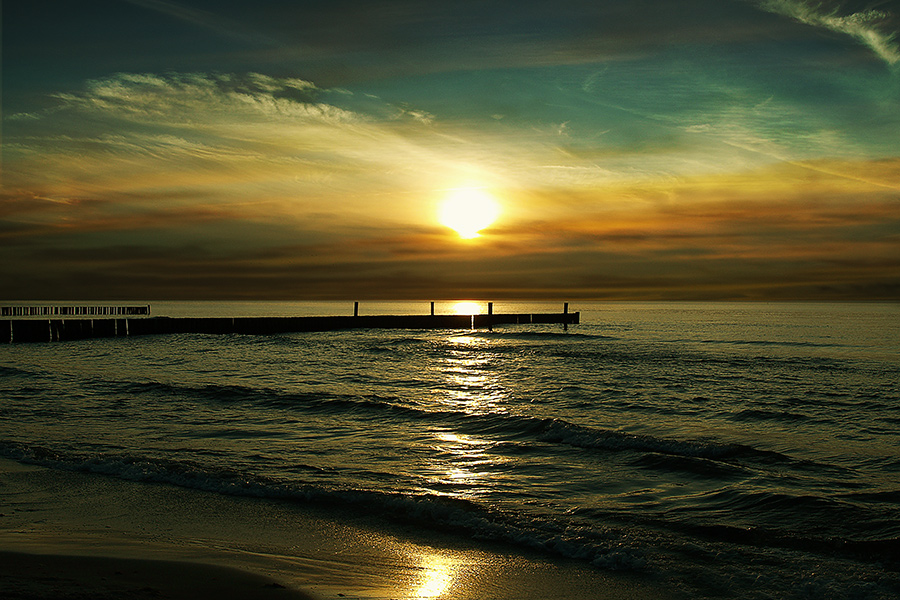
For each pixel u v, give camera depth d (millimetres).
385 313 149000
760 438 15680
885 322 99938
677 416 18766
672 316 126750
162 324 50688
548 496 10359
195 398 19797
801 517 9297
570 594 6695
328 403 18891
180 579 6414
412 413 17500
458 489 10703
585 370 31531
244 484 10250
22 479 10570
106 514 8883
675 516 9367
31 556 6816
